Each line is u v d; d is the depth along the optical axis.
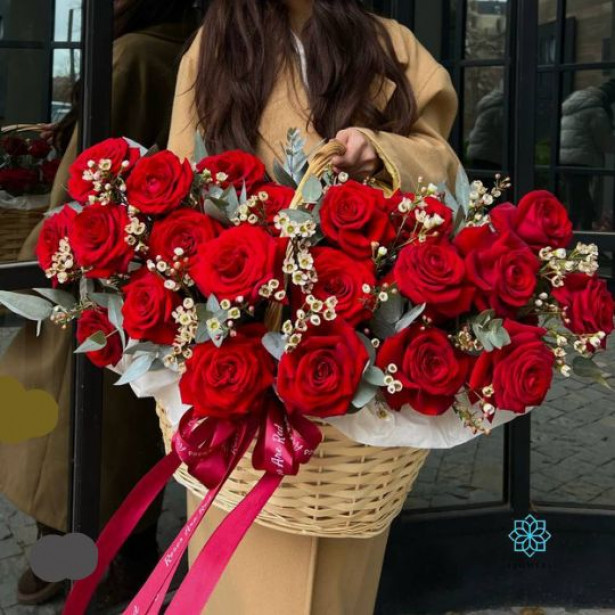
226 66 1.21
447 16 2.06
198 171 0.97
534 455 2.20
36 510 1.72
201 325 0.85
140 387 0.97
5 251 1.50
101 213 0.90
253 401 0.84
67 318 0.98
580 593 2.05
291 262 0.84
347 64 1.19
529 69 1.81
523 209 0.92
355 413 0.87
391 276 0.88
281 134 1.20
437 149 1.21
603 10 1.94
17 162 1.50
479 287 0.85
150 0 1.72
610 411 2.31
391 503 1.01
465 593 2.04
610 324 0.91
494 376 0.84
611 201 1.98
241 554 1.15
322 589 1.14
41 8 1.49
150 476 0.99
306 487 0.95
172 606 0.88
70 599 1.02
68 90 1.52
